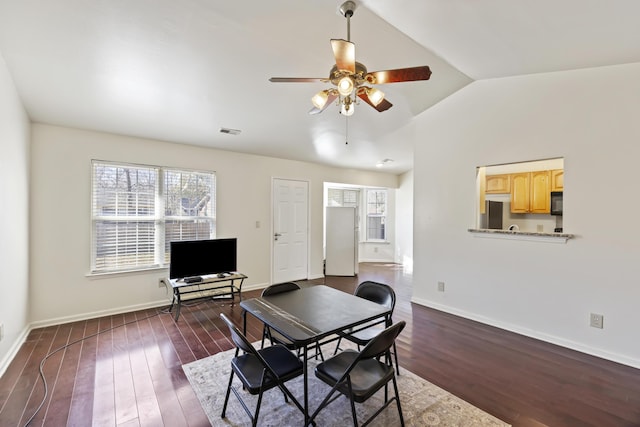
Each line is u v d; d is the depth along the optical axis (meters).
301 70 2.89
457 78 3.41
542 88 3.06
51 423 1.85
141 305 3.94
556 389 2.21
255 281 5.06
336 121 4.17
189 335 3.16
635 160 2.54
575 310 2.85
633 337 2.54
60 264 3.42
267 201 5.21
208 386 2.24
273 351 2.07
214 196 4.58
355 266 6.29
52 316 3.38
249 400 2.08
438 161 4.03
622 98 2.60
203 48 2.49
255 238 5.05
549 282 3.01
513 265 3.28
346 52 1.81
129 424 1.85
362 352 1.54
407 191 7.48
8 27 2.10
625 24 1.95
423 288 4.23
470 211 3.68
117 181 3.79
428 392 2.17
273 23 2.27
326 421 1.87
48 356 2.68
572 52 2.46
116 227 3.78
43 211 3.32
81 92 2.90
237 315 3.79
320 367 1.86
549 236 2.97
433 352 2.79
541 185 4.79
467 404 2.03
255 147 4.71
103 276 3.68
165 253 4.13
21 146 2.91
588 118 2.77
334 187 7.66
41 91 2.83
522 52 2.58
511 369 2.49
